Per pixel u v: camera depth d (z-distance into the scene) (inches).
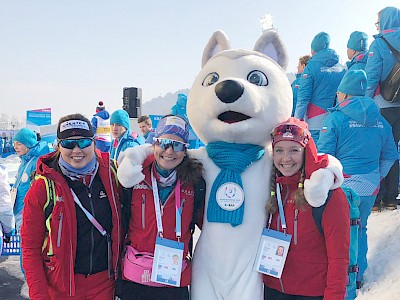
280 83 110.8
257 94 103.4
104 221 101.0
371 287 155.3
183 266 100.5
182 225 100.5
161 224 98.9
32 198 96.9
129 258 99.7
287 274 98.3
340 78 217.2
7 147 1061.1
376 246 176.9
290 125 96.0
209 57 124.8
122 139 235.3
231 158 103.5
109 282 103.4
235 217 99.4
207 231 102.9
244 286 99.6
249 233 100.6
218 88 101.7
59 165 99.5
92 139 98.8
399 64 179.8
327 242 93.6
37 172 100.0
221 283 100.7
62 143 96.0
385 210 203.8
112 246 102.1
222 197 101.2
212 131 106.9
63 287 97.9
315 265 96.8
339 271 92.1
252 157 105.6
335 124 156.0
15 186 195.3
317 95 219.5
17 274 224.8
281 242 96.9
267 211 100.8
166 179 100.1
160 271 96.7
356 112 152.5
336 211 92.9
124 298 101.1
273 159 101.2
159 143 97.0
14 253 209.9
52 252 97.0
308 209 95.0
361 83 155.2
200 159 109.0
